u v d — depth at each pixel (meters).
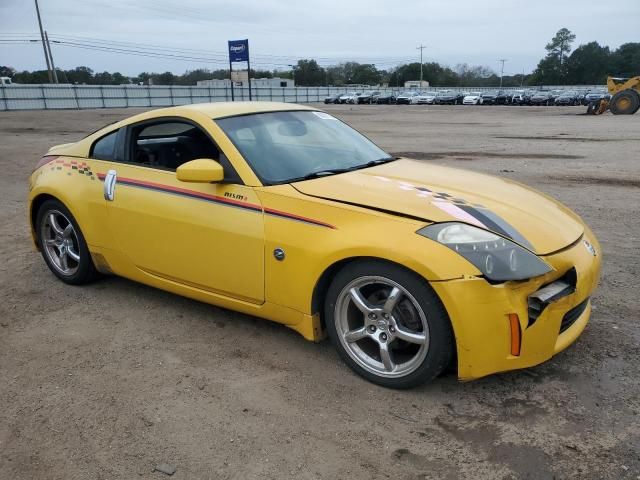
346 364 3.14
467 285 2.57
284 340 3.53
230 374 3.15
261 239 3.16
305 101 74.12
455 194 3.16
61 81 95.19
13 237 5.99
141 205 3.73
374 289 2.97
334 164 3.66
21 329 3.78
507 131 20.42
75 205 4.15
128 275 4.09
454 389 2.94
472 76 145.12
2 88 45.66
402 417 2.72
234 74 24.16
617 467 2.33
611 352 3.26
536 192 3.67
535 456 2.42
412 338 2.79
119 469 2.41
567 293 2.78
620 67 123.75
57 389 3.04
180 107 3.86
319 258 2.95
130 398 2.94
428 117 32.12
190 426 2.69
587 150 13.66
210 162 3.21
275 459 2.45
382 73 140.88
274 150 3.55
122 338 3.61
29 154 13.59
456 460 2.41
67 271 4.51
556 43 128.88
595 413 2.70
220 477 2.35
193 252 3.51
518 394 2.87
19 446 2.58
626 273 4.55
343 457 2.45
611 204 7.22
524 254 2.71
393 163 3.92
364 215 2.88
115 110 47.06
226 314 3.92
